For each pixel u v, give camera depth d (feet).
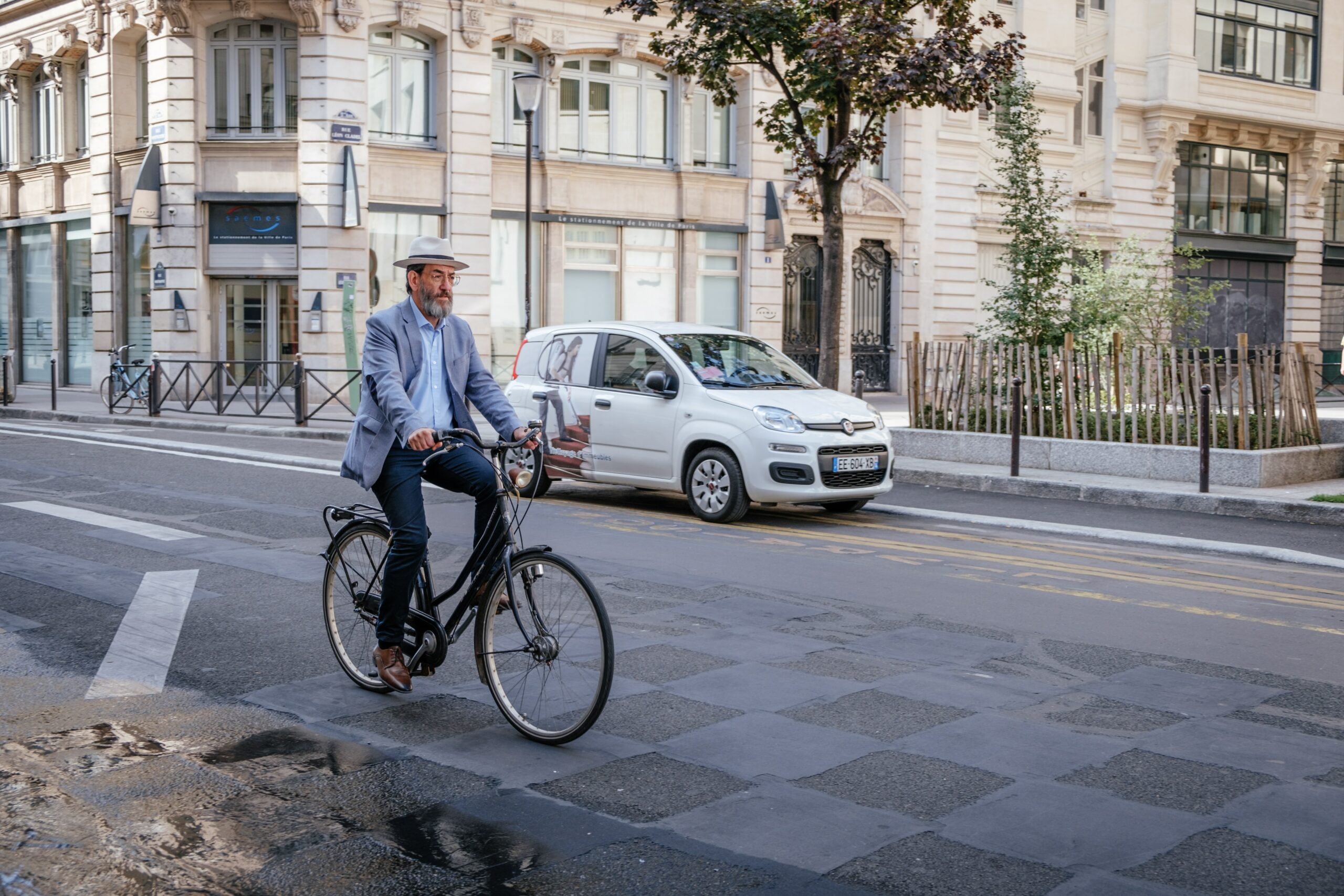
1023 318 56.54
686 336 37.42
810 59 48.32
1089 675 18.89
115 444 55.67
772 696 17.56
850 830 12.86
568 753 15.21
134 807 13.35
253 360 81.10
